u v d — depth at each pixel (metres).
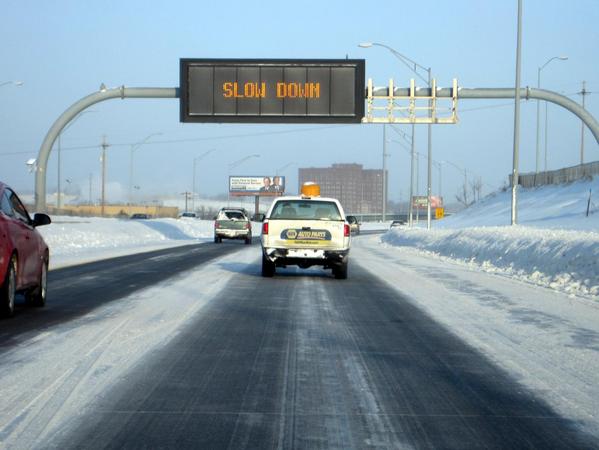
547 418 8.58
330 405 9.01
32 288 16.78
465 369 11.10
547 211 81.06
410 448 7.44
